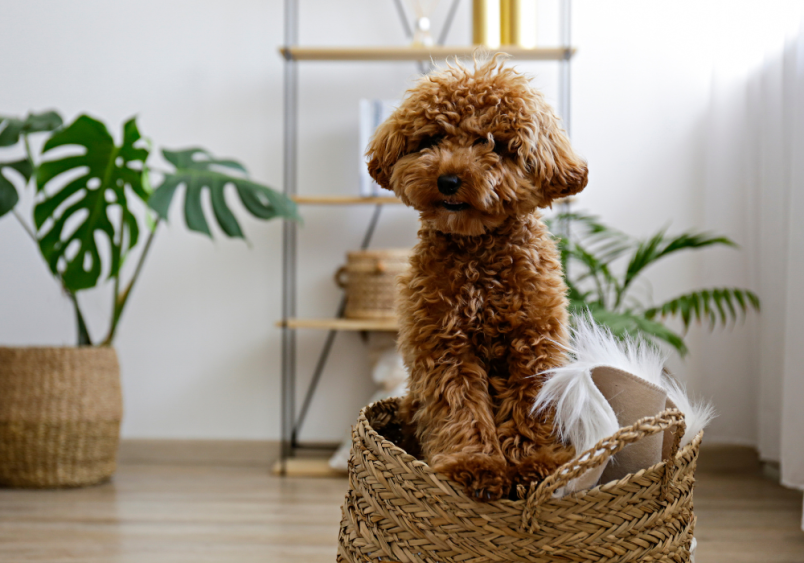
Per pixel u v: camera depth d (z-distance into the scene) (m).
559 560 0.75
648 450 0.85
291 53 2.15
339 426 2.31
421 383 0.86
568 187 0.87
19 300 2.29
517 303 0.85
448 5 2.29
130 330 2.32
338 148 2.32
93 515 1.67
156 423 2.32
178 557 1.39
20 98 2.32
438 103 0.85
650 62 2.27
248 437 2.32
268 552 1.42
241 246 2.33
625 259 2.27
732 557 1.41
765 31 1.91
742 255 2.11
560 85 2.26
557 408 0.80
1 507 1.73
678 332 2.23
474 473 0.74
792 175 1.61
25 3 2.32
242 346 2.33
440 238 0.90
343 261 2.32
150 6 2.33
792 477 1.60
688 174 2.25
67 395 1.91
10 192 1.82
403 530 0.79
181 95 2.33
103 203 1.91
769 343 1.90
